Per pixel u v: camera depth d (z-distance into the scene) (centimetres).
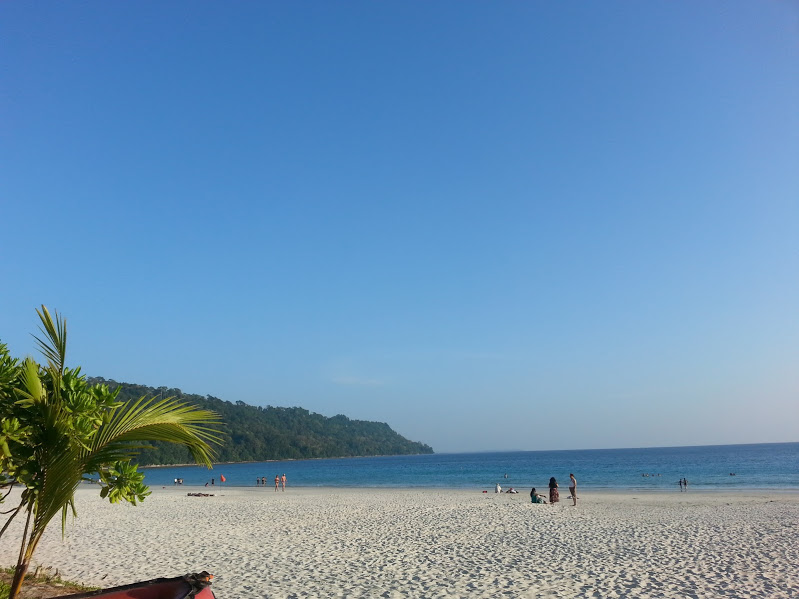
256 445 17900
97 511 2539
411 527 1916
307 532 1800
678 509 2486
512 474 7988
